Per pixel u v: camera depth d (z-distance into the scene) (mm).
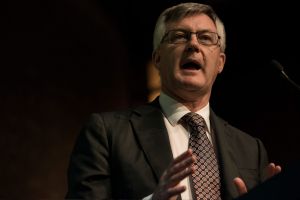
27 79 10047
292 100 9844
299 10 9773
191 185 3883
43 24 10680
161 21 4461
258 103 10148
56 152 10562
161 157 3873
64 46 11211
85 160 3873
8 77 9594
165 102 4297
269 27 10117
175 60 4219
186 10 4355
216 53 4305
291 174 2393
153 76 12078
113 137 3961
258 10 10047
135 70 12273
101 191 3729
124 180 3768
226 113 10250
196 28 4277
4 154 9297
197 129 4133
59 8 11195
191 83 4145
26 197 9648
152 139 3984
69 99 11109
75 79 11359
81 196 3697
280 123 9938
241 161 4160
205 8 4414
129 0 10922
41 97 10328
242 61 10266
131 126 4074
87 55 11797
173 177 3174
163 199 3170
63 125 10836
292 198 2361
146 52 12227
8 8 9828
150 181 3746
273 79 10039
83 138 4004
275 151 9945
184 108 4234
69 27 11469
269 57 10109
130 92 12188
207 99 4367
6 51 9609
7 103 9484
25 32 10172
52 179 10352
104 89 12039
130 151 3893
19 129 9703
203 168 3963
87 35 11961
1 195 9141
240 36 10289
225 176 3947
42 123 10266
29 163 9844
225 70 10312
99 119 4078
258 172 4211
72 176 3865
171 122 4180
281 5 9867
